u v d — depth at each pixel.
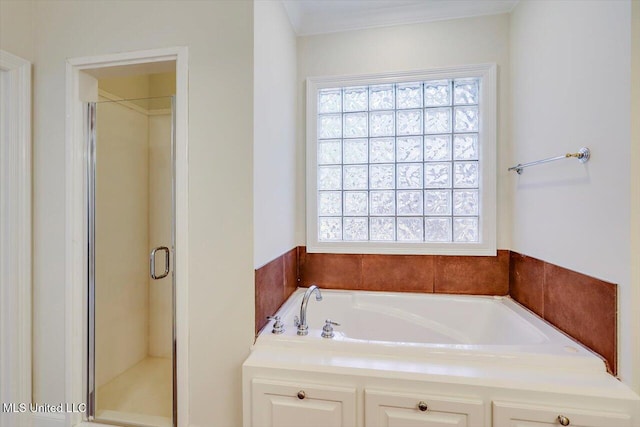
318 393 1.25
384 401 1.20
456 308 2.01
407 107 2.16
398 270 2.15
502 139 2.02
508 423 1.12
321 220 2.29
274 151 1.76
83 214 1.69
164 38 1.53
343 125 2.25
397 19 2.10
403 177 2.18
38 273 1.66
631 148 1.07
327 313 2.07
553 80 1.52
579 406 1.09
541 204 1.63
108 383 1.84
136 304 2.00
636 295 1.08
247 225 1.47
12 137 1.58
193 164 1.51
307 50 2.23
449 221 2.12
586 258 1.29
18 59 1.58
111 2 1.58
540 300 1.65
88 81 1.71
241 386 1.47
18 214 1.60
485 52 2.02
